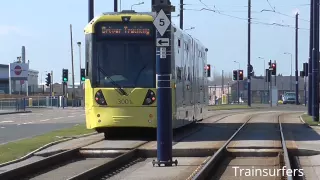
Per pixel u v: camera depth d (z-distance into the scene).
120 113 31.58
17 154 27.52
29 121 64.69
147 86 31.66
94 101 31.89
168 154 23.30
